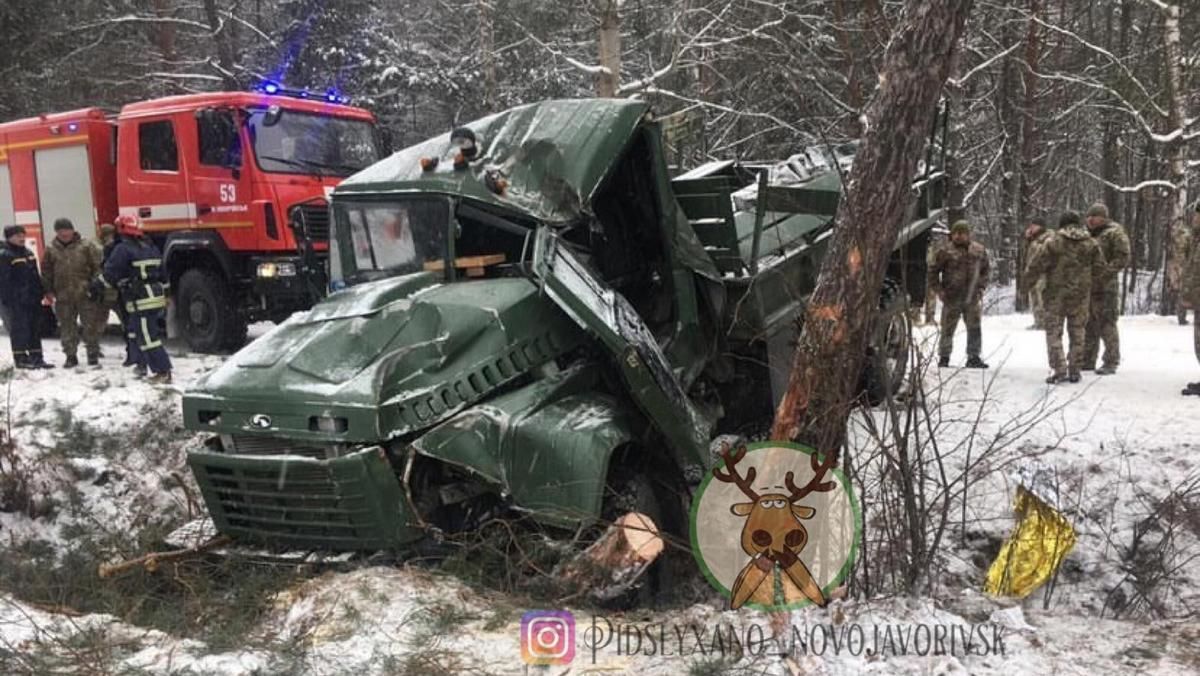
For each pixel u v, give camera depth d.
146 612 4.75
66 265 10.03
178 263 11.26
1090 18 22.95
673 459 5.34
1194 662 3.64
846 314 4.50
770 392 6.87
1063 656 3.70
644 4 16.19
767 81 15.59
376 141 11.80
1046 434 7.51
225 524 4.91
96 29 21.05
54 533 6.51
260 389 4.67
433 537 4.68
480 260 5.70
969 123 20.77
